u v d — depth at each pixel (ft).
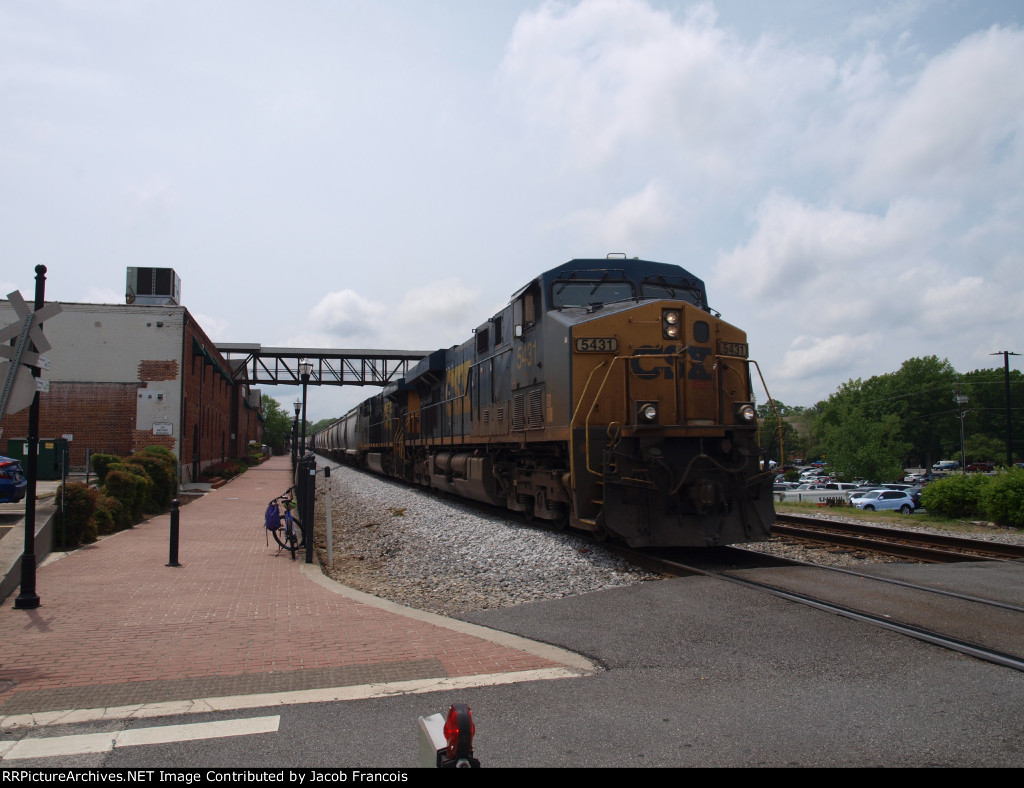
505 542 36.52
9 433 85.30
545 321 37.70
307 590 28.96
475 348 54.85
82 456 85.20
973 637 18.02
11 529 35.86
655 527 31.50
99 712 14.83
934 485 65.87
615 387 33.47
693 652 17.93
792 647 17.85
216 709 14.90
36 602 25.22
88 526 42.39
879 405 298.76
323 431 248.52
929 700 14.20
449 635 20.75
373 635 20.89
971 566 28.76
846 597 22.45
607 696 15.17
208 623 22.72
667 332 33.78
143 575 32.35
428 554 37.78
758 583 24.77
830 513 69.31
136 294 102.94
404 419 89.61
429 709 14.71
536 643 19.70
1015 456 280.72
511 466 47.85
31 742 13.38
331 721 14.20
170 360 88.02
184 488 88.53
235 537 47.83
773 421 34.09
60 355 85.81
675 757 12.14
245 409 194.49
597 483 32.45
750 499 32.89
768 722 13.50
